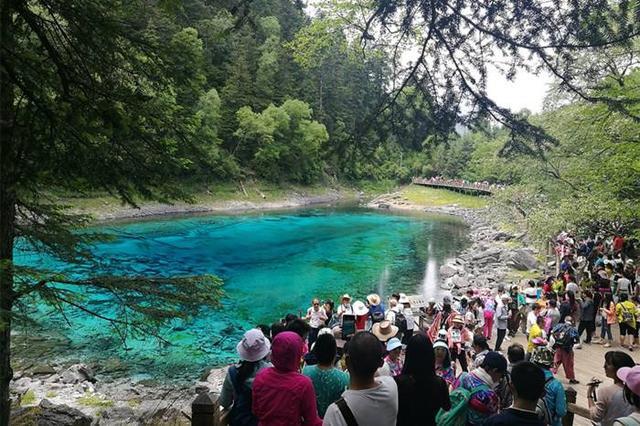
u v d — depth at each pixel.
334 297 21.50
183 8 5.50
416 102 5.18
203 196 52.47
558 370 10.27
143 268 24.02
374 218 51.03
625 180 13.23
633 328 11.45
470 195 64.25
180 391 11.63
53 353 13.66
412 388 3.24
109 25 5.16
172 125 5.94
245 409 3.90
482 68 4.75
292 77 66.56
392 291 22.92
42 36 4.99
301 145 62.41
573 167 16.17
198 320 16.98
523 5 4.23
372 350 2.76
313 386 3.60
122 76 5.77
